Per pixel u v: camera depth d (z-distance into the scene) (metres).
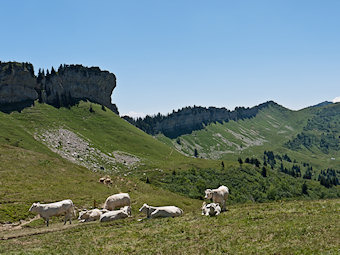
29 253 16.83
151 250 15.84
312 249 13.06
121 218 27.97
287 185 165.50
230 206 30.55
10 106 174.75
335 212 20.06
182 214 27.17
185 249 15.30
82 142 158.62
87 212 30.42
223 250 14.47
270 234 16.06
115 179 61.94
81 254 16.30
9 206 34.19
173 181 137.75
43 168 56.97
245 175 167.62
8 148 63.44
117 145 180.00
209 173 162.25
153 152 189.88
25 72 188.75
